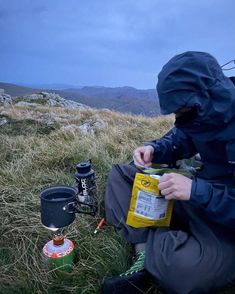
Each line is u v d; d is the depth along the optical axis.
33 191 3.24
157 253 2.01
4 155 4.38
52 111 9.77
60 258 2.18
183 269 1.89
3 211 2.84
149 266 2.02
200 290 1.94
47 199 2.16
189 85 1.85
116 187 2.62
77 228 2.58
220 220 1.93
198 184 1.94
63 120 7.34
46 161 4.04
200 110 1.90
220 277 1.96
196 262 1.89
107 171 3.66
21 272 2.20
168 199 2.14
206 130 2.01
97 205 2.87
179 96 1.86
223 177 2.17
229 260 1.97
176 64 1.89
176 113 1.96
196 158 2.94
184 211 2.28
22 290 2.08
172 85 1.87
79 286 2.10
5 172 3.63
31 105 12.59
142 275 1.99
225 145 2.03
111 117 8.55
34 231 2.56
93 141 4.86
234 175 2.06
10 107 9.95
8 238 2.54
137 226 2.25
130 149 4.62
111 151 4.56
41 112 9.32
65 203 2.14
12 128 6.46
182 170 2.41
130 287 1.96
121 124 7.43
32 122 6.89
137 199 2.21
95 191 2.88
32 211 2.86
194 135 2.08
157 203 2.16
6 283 2.14
